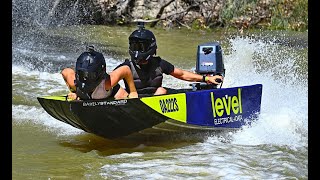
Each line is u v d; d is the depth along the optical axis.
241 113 20.14
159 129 18.61
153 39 18.23
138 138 19.05
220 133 19.72
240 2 51.97
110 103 16.94
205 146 18.61
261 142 19.09
